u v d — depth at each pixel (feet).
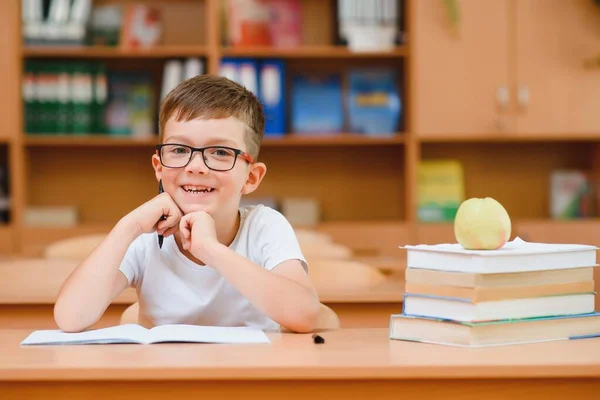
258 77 16.63
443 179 17.21
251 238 5.99
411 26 16.61
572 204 17.65
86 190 17.70
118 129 16.66
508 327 4.54
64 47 16.31
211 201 5.59
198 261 5.82
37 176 17.63
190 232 5.46
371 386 4.01
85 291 5.30
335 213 17.98
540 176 18.21
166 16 17.53
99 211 17.74
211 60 16.31
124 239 5.51
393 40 16.76
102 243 5.50
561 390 4.05
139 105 16.75
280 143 17.11
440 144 18.15
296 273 5.66
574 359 4.08
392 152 18.01
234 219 5.85
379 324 7.99
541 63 16.75
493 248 4.75
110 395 3.97
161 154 5.63
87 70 16.47
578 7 16.76
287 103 17.52
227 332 4.95
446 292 4.58
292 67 17.54
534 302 4.62
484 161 18.16
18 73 16.29
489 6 16.67
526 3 16.70
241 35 16.78
